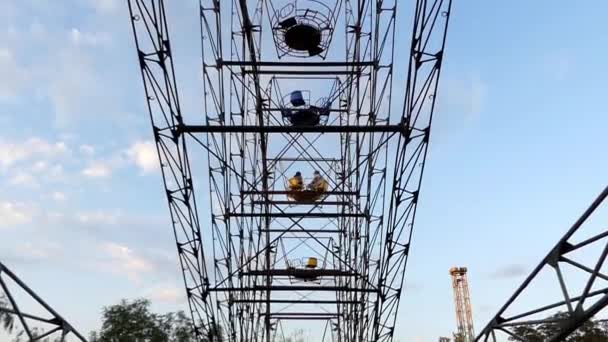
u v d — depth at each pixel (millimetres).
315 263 24891
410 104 15984
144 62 15195
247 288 21125
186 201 17516
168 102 16062
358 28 21406
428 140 16234
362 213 23047
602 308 10727
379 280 20922
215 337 23234
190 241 18766
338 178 25359
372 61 20297
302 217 22875
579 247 11539
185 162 17250
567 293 11820
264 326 30281
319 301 23812
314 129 16875
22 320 11812
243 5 18703
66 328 13547
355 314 24906
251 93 21688
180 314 45531
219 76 19688
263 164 24328
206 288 20219
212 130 16844
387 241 19250
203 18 18094
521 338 14570
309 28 20000
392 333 21469
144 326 43125
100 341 42219
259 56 22344
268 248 24016
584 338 36062
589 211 10641
